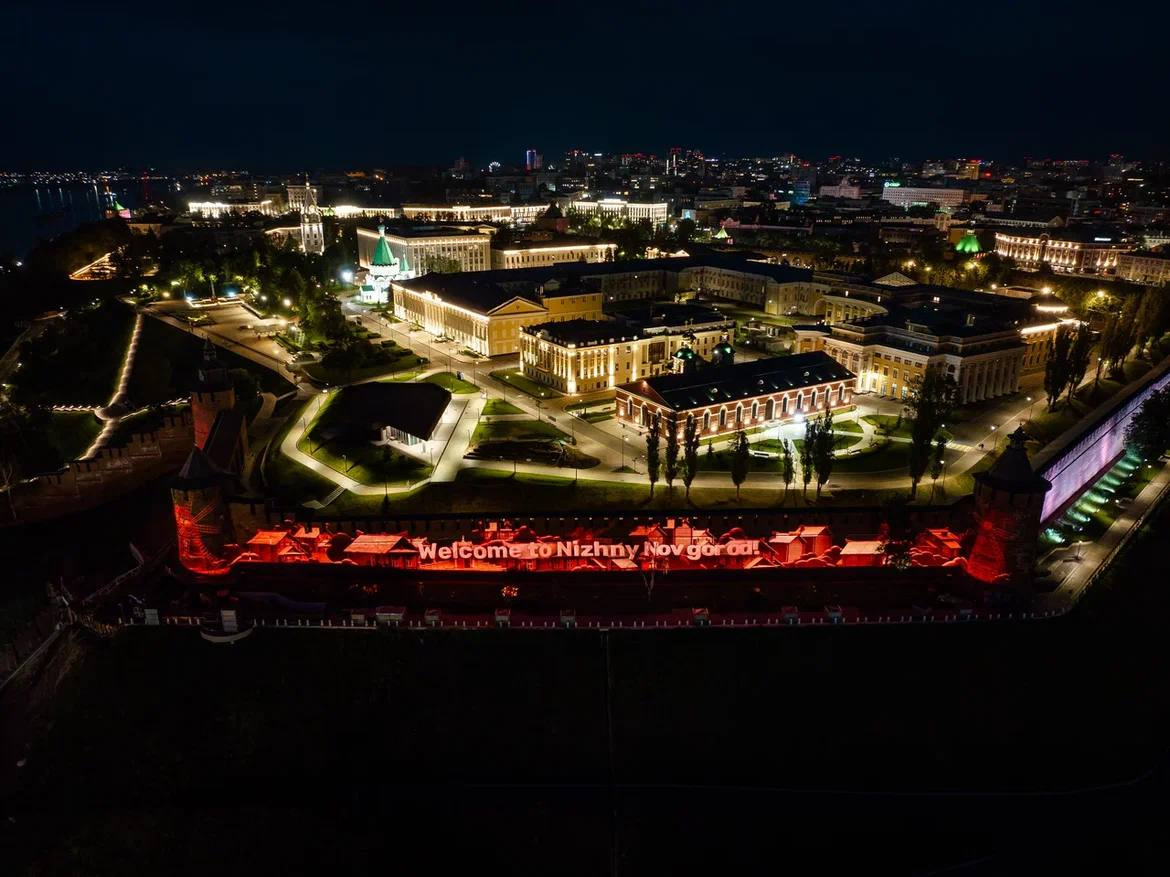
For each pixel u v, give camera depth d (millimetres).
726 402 199000
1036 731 112250
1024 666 118125
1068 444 174875
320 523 139125
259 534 134875
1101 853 97438
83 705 111438
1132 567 141625
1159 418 184375
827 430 163375
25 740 110625
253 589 127938
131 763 107188
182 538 131750
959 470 179250
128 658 115250
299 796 105188
